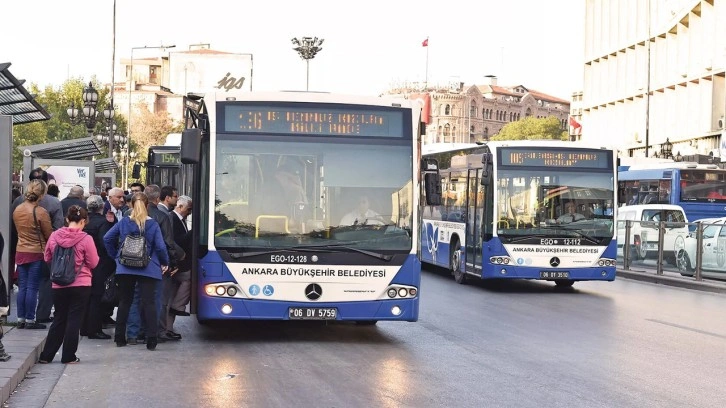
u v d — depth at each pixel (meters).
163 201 13.66
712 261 24.00
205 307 12.84
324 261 12.87
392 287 12.98
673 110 78.62
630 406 9.25
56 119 75.94
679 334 14.80
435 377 10.66
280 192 12.96
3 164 13.41
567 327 15.52
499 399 9.47
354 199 13.04
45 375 10.59
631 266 28.56
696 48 71.94
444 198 26.14
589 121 103.31
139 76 160.00
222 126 13.02
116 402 9.14
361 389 9.88
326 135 13.12
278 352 12.47
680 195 39.81
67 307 11.38
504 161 22.05
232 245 12.82
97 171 42.72
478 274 22.58
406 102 13.36
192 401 9.20
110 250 12.53
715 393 9.98
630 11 89.88
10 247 13.47
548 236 21.88
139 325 13.11
